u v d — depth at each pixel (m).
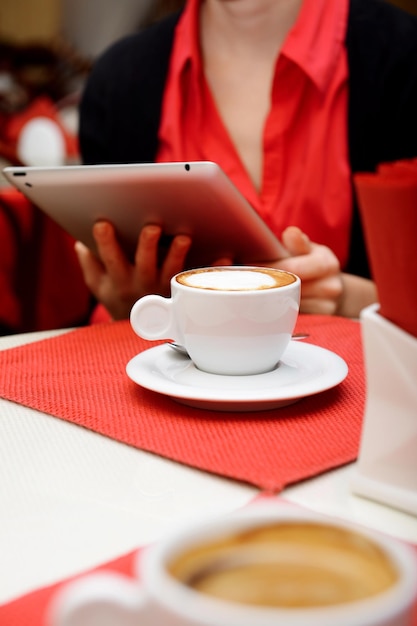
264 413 0.67
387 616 0.24
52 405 0.70
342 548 0.29
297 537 0.30
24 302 2.13
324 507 0.51
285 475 0.54
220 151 1.62
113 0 4.30
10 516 0.50
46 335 0.99
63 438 0.63
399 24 1.63
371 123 1.59
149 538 0.47
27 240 2.10
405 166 0.49
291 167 1.59
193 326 0.71
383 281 0.49
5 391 0.74
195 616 0.24
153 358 0.79
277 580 0.27
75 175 0.94
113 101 1.74
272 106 1.57
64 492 0.54
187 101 1.66
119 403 0.70
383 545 0.29
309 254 1.19
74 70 4.20
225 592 0.27
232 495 0.53
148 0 4.32
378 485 0.52
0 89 3.75
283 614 0.24
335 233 1.59
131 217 1.04
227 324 0.70
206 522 0.30
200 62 1.63
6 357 0.86
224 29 1.64
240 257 1.11
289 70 1.54
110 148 1.77
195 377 0.73
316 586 0.27
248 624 0.24
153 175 0.90
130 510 0.51
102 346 0.91
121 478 0.56
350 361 0.83
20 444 0.62
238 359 0.72
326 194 1.58
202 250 1.10
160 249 1.13
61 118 3.48
